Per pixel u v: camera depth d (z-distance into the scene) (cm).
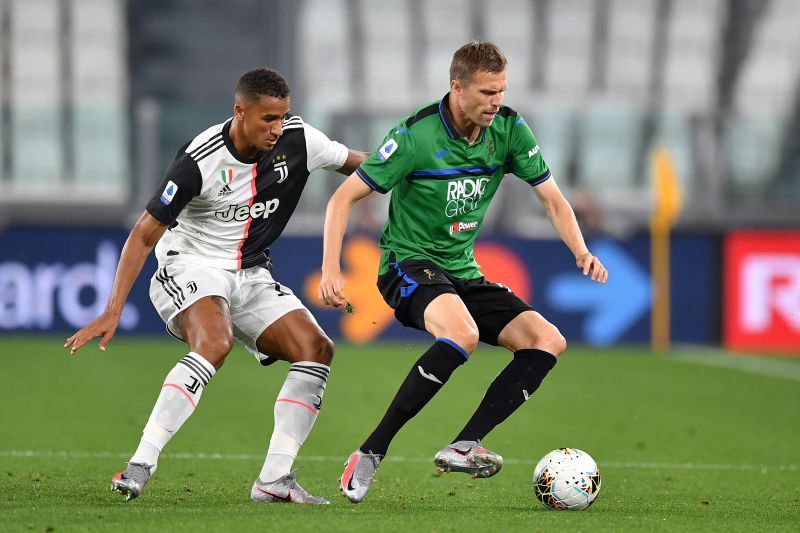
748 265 4819
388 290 1861
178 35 7075
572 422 3084
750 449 2706
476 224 1867
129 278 1752
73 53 6975
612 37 7444
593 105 6612
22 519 1557
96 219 5872
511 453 2598
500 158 1844
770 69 7450
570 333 4809
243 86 1727
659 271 4816
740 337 4816
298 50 7150
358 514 1644
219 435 2736
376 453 1709
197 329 1750
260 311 1847
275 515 1611
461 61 1723
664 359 4503
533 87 7344
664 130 6266
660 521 1655
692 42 7475
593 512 1733
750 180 6122
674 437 2869
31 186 5897
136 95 7000
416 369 1717
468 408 3272
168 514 1608
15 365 3966
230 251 1853
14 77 6906
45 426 2814
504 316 1834
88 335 1712
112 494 1852
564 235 1884
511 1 7425
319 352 1817
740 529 1606
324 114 5547
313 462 2425
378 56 7225
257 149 1798
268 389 3575
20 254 4675
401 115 5572
